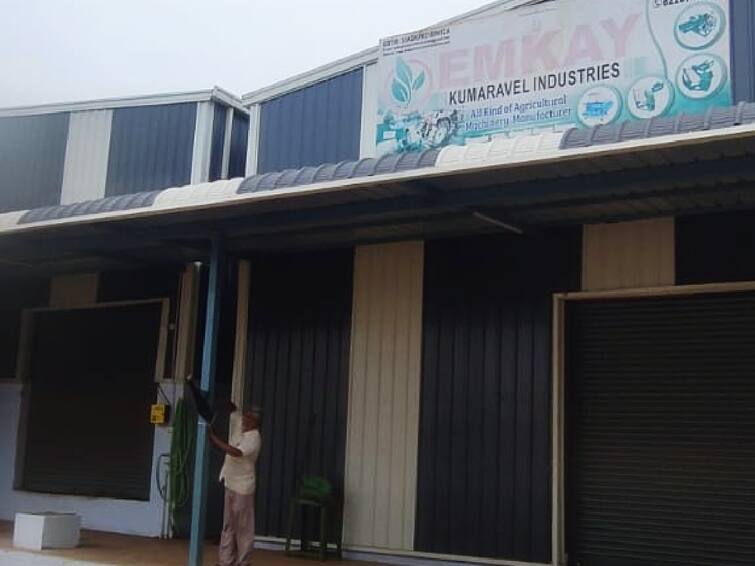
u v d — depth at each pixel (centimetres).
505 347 912
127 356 1209
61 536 1012
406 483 945
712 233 824
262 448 1041
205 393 907
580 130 670
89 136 1256
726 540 804
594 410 877
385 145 971
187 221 912
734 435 810
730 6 807
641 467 849
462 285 946
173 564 919
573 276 885
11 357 1305
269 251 1049
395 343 977
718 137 597
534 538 869
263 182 805
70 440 1239
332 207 840
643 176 701
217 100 1180
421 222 895
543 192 744
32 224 943
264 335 1064
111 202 904
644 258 852
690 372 837
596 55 859
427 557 920
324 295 1032
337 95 1041
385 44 983
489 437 907
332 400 1006
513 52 903
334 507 980
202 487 884
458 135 926
